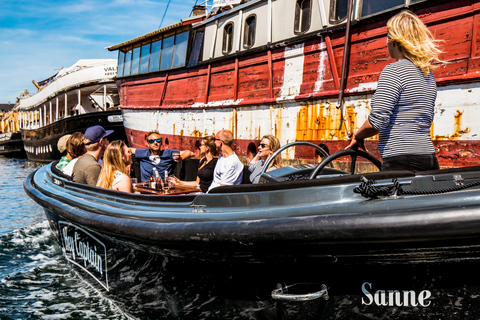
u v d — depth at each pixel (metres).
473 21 6.15
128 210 3.35
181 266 3.03
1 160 32.56
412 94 2.67
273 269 2.64
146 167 6.88
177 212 3.01
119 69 16.55
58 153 25.30
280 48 9.51
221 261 2.78
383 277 2.41
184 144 12.78
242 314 2.85
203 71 11.95
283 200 2.62
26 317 3.70
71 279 4.52
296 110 9.09
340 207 2.39
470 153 6.24
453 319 2.34
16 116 51.94
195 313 3.07
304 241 2.35
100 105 24.83
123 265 3.58
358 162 7.79
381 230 2.17
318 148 3.55
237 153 10.75
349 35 7.93
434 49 2.73
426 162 2.67
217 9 12.24
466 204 2.11
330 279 2.52
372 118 2.73
